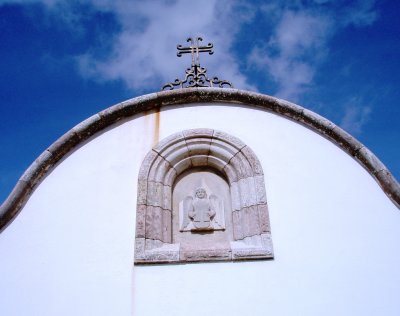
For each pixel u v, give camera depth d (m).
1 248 5.04
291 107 5.99
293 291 4.71
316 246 5.00
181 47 7.02
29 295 4.75
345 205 5.29
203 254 4.93
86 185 5.48
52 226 5.19
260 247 4.98
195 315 4.57
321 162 5.62
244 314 4.57
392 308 4.62
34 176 5.45
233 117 6.09
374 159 5.48
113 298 4.70
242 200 5.47
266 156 5.70
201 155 5.89
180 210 5.63
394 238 5.04
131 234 5.12
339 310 4.61
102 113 5.94
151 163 5.65
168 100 6.17
